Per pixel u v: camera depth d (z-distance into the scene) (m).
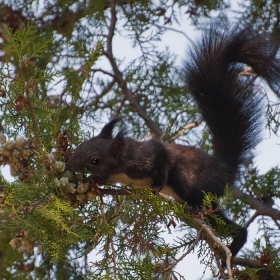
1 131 9.33
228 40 12.34
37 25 14.16
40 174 8.09
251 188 13.74
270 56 12.17
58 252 7.98
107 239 8.26
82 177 8.82
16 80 8.38
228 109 12.38
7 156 8.33
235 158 12.20
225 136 12.34
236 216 13.34
